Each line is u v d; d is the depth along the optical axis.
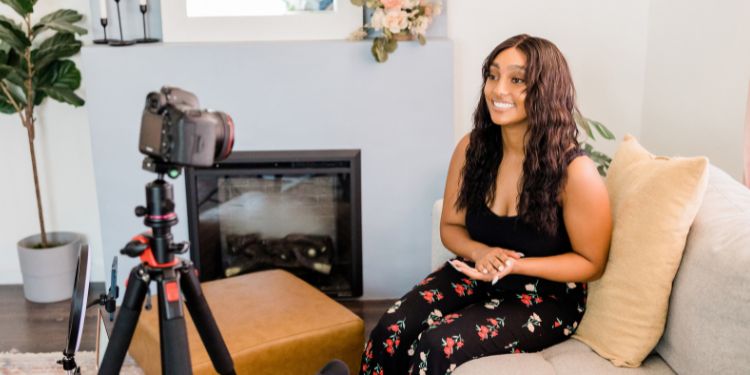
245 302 2.30
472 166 2.05
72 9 3.08
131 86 2.92
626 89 3.19
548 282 1.93
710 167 1.99
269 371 2.05
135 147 2.97
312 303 2.30
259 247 3.12
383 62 2.90
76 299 1.70
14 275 3.38
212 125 1.33
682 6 2.84
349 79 2.93
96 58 2.89
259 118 2.95
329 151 2.98
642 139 3.21
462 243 2.07
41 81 3.05
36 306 3.09
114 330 1.41
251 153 2.97
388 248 3.10
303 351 2.10
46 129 3.25
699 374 1.57
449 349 1.74
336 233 3.11
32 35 2.97
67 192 3.32
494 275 1.80
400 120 2.97
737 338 1.49
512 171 1.99
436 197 3.05
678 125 2.91
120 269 3.08
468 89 3.16
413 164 3.01
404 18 2.80
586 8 3.10
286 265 3.14
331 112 2.96
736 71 2.51
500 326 1.81
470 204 2.06
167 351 1.35
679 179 1.70
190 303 1.46
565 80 1.88
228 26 2.99
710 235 1.65
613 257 1.81
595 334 1.80
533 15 3.10
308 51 2.90
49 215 3.34
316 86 2.93
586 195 1.81
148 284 1.40
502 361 1.71
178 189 3.01
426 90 2.94
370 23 3.06
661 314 1.71
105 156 2.97
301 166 2.99
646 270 1.71
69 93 3.04
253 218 3.09
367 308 3.07
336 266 3.15
